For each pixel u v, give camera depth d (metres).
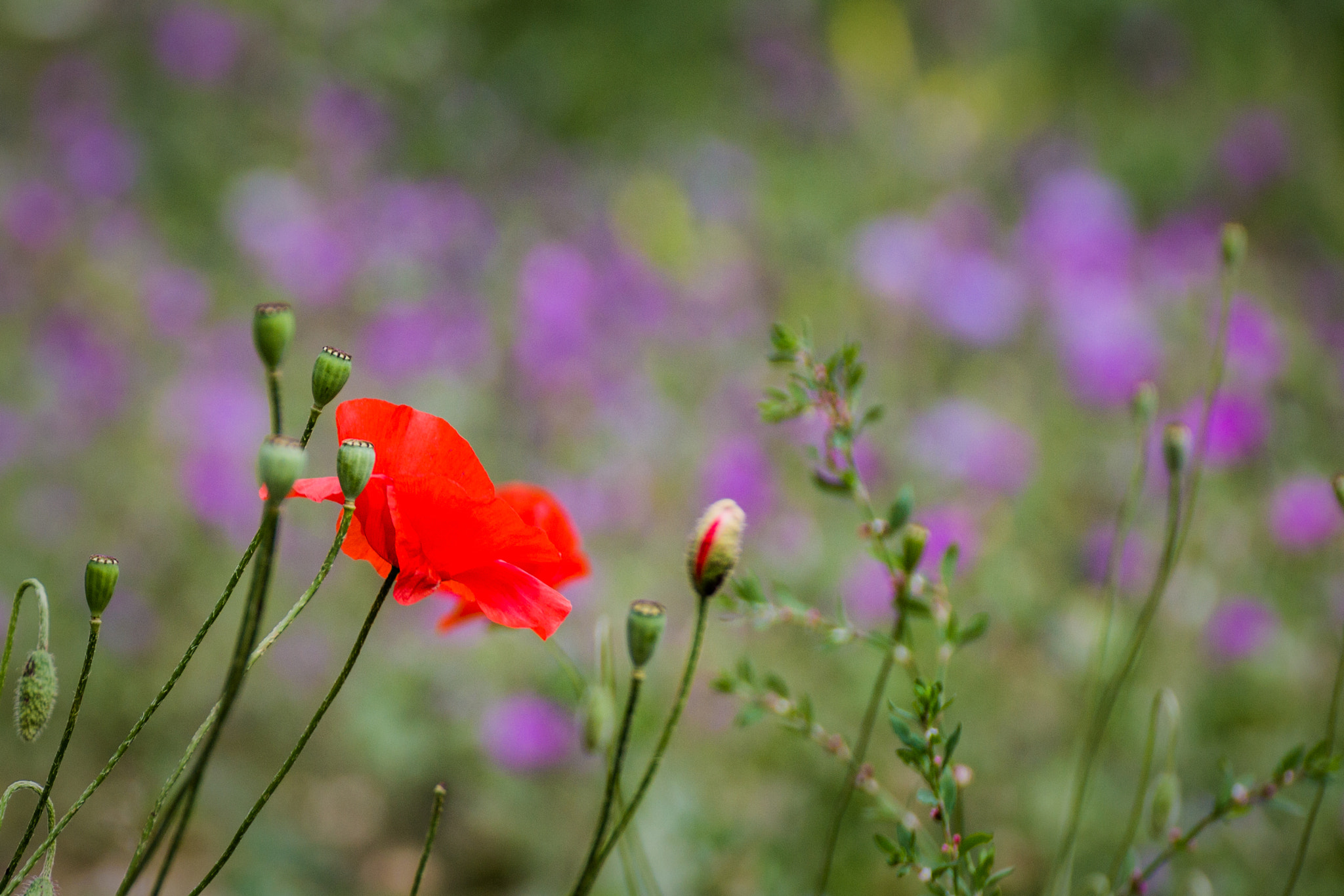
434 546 0.87
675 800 1.23
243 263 2.54
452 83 3.35
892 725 0.94
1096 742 1.02
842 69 3.73
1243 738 1.46
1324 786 0.97
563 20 3.99
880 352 2.21
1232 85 4.02
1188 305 2.37
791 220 2.82
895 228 2.30
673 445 1.95
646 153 3.37
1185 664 1.54
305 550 1.76
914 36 4.09
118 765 1.48
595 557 1.77
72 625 1.63
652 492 1.88
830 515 1.73
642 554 1.81
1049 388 2.20
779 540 1.66
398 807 1.50
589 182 3.10
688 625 1.60
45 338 2.06
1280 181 3.28
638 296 2.29
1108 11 4.11
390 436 0.88
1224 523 1.71
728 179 2.92
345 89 3.00
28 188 2.56
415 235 2.49
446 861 1.44
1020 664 1.55
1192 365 2.14
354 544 0.89
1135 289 2.41
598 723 0.95
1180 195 3.43
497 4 3.99
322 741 1.58
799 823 1.30
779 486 1.79
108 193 2.72
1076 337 2.03
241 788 1.45
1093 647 1.47
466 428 1.96
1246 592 1.65
